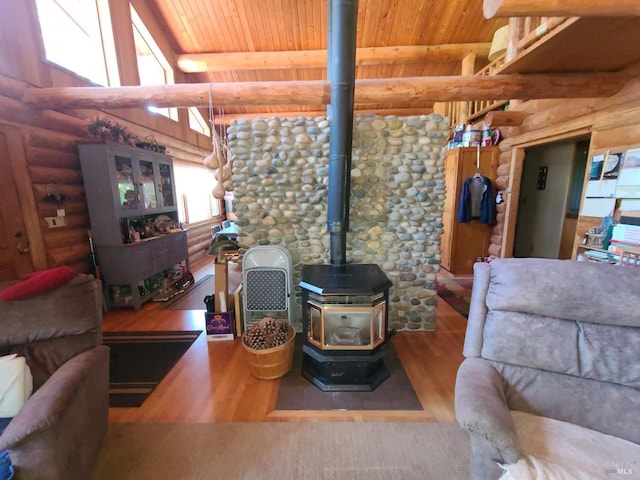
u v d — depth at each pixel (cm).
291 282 274
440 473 143
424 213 273
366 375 207
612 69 245
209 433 168
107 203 318
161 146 421
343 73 216
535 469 98
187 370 229
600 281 129
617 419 120
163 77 506
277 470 146
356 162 266
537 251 471
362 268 248
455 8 439
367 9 440
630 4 139
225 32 480
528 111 366
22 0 262
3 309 142
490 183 426
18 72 259
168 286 416
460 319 313
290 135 266
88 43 349
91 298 157
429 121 259
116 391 205
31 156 268
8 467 106
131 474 144
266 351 207
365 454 154
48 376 141
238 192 277
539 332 133
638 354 121
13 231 255
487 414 104
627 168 233
